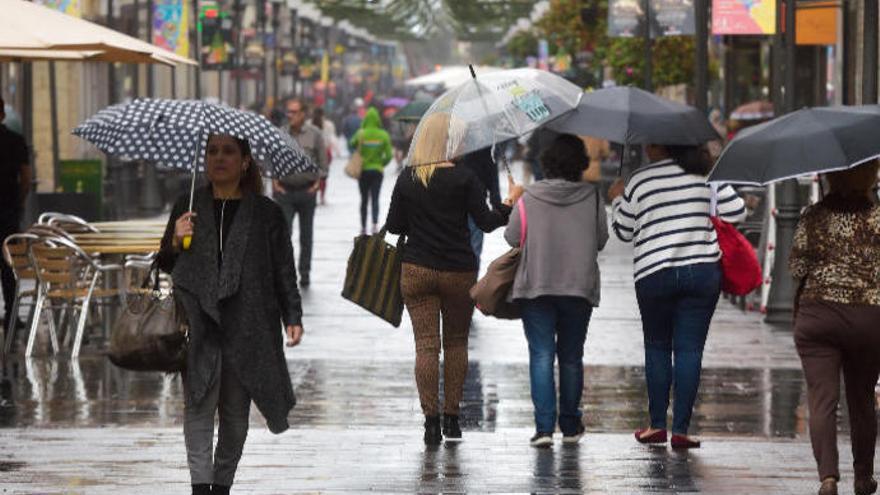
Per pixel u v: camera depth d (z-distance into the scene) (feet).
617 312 149.79
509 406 98.02
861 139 66.59
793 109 138.41
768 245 144.97
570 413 85.40
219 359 64.39
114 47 107.86
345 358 117.91
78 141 315.37
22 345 124.88
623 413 95.61
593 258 83.35
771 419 93.61
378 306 86.28
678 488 74.38
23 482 74.59
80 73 313.32
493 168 122.93
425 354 85.35
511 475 77.30
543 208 82.89
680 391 83.66
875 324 68.03
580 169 83.87
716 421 92.89
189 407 64.69
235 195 65.46
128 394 100.99
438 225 84.43
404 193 84.84
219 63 316.81
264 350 64.44
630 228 82.94
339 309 148.46
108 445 83.97
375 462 80.33
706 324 83.15
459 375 86.63
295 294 65.62
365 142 231.50
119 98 334.03
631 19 247.70
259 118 64.64
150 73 262.26
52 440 85.40
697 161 82.12
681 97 367.86
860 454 70.79
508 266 83.20
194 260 64.44
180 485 74.08
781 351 122.93
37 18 109.09
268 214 65.21
